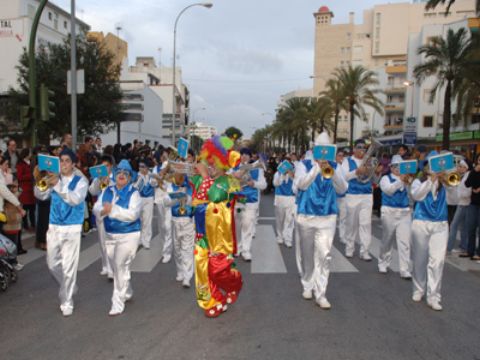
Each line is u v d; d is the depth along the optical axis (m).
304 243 5.29
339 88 32.31
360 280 6.28
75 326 4.53
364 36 84.31
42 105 10.16
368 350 3.96
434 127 40.75
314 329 4.45
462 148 28.23
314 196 5.16
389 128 53.50
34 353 3.91
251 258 7.63
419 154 9.50
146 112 45.50
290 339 4.20
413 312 4.95
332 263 7.29
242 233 7.54
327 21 88.38
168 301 5.32
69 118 21.77
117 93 23.44
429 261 5.11
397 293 5.67
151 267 6.97
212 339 4.20
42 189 4.72
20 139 24.41
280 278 6.37
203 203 4.88
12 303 5.26
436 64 21.86
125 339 4.20
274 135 56.75
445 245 5.07
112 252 5.04
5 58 32.84
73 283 4.93
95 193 6.06
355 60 77.81
